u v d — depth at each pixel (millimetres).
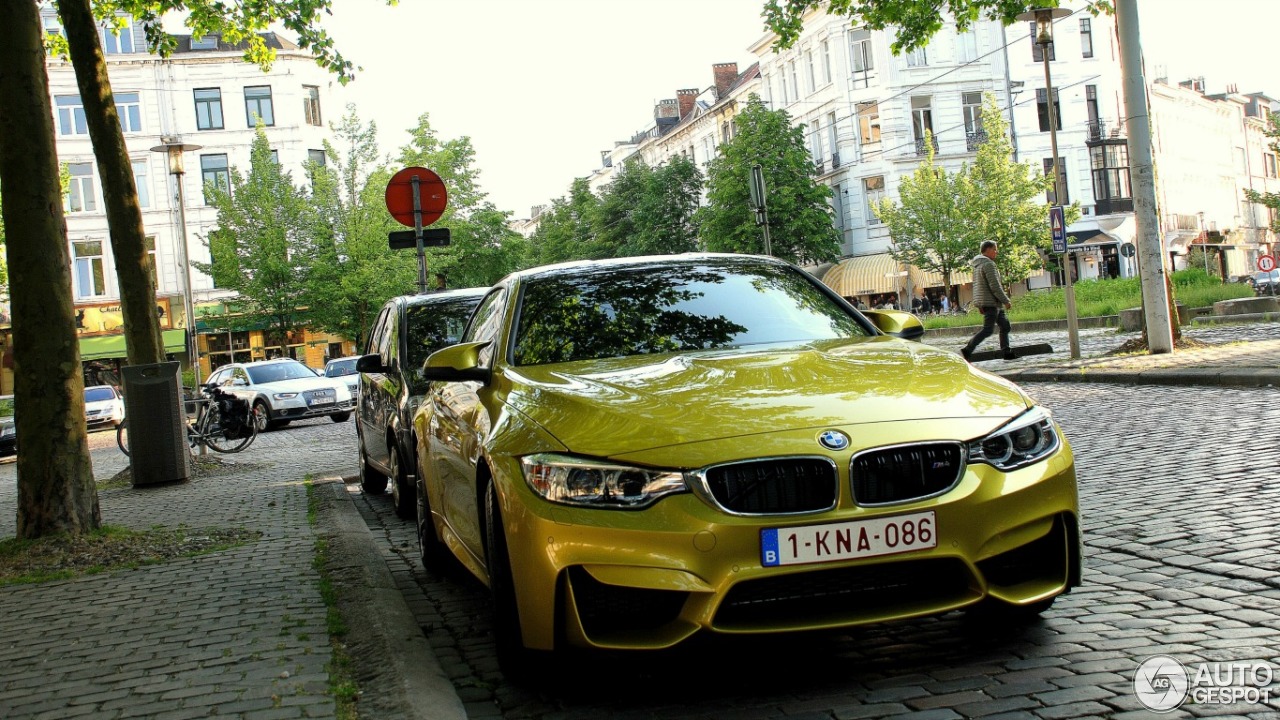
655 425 3648
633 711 3596
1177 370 12938
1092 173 54781
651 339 4785
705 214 52688
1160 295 15805
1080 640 3975
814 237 50469
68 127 48844
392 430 8203
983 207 47000
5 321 48844
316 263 42688
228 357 50906
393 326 8969
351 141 43406
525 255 50906
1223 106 82938
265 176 43562
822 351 4441
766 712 3488
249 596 5465
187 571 6336
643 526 3451
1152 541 5441
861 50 54125
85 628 5059
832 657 4016
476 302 9031
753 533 3422
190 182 50500
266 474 12648
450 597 5629
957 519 3529
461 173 48750
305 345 51562
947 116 53469
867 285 53719
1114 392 12617
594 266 5523
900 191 48594
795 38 17672
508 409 4199
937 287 52594
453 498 4984
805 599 3479
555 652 3631
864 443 3525
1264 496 6191
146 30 14992
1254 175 89375
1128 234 54875
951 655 3932
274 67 51125
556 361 4711
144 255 12461
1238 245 82500
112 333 48781
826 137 57031
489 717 3645
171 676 4105
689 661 4074
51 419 7488
